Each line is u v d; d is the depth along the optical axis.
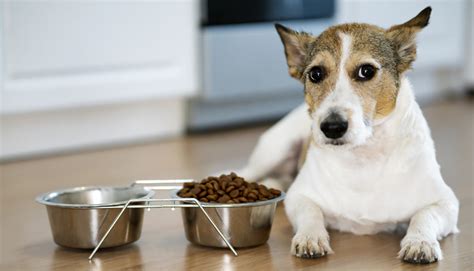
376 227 2.11
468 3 5.15
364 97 1.90
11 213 2.49
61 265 1.92
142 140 3.84
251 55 4.04
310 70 1.97
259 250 2.00
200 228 2.01
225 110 4.19
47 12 3.20
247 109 4.30
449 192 2.05
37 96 3.25
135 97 3.59
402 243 1.89
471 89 5.34
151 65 3.63
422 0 4.78
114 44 3.45
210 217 1.98
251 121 4.38
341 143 1.84
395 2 4.63
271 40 4.11
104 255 1.99
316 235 1.93
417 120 2.04
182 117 4.03
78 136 3.60
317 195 2.10
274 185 2.66
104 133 3.70
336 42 1.95
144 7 3.53
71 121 3.56
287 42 2.15
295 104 4.52
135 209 2.03
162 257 1.96
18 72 3.17
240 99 4.23
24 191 2.80
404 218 2.04
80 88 3.38
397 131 1.98
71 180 2.98
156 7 3.58
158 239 2.14
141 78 3.59
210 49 3.87
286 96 4.46
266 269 1.84
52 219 2.02
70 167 3.22
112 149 3.62
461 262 1.86
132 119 3.80
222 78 3.94
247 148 3.61
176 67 3.73
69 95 3.35
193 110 4.04
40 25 3.19
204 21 3.86
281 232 2.19
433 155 2.07
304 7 4.20
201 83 3.90
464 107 4.82
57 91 3.31
